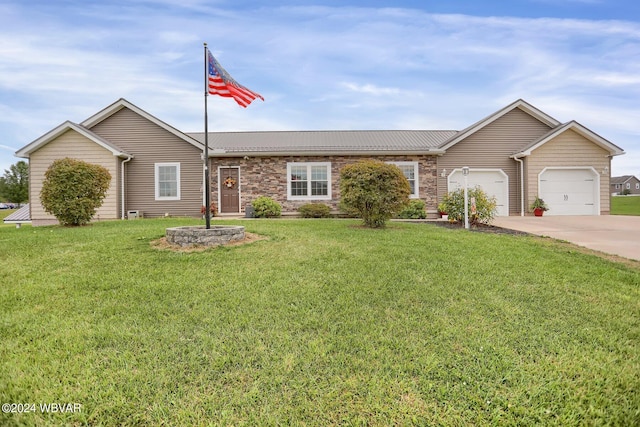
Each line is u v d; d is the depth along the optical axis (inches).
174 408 88.1
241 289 173.8
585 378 101.3
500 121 617.6
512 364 107.7
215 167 600.4
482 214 437.1
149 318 141.4
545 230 398.0
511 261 229.5
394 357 111.3
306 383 98.0
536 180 595.2
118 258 231.6
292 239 291.4
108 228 369.1
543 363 108.5
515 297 164.9
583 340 124.4
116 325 135.1
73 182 404.5
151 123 592.4
